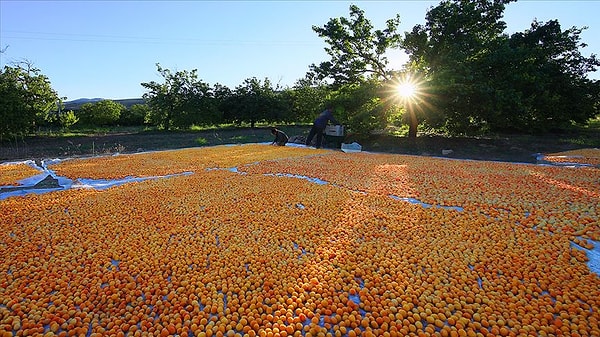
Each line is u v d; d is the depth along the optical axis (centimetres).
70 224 447
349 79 1644
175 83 2438
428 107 1373
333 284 300
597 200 509
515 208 484
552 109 1627
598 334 231
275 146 1408
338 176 744
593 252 351
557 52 1761
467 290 286
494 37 1526
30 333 240
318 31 1591
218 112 2644
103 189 654
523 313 256
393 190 611
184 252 363
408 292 285
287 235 405
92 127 2695
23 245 378
